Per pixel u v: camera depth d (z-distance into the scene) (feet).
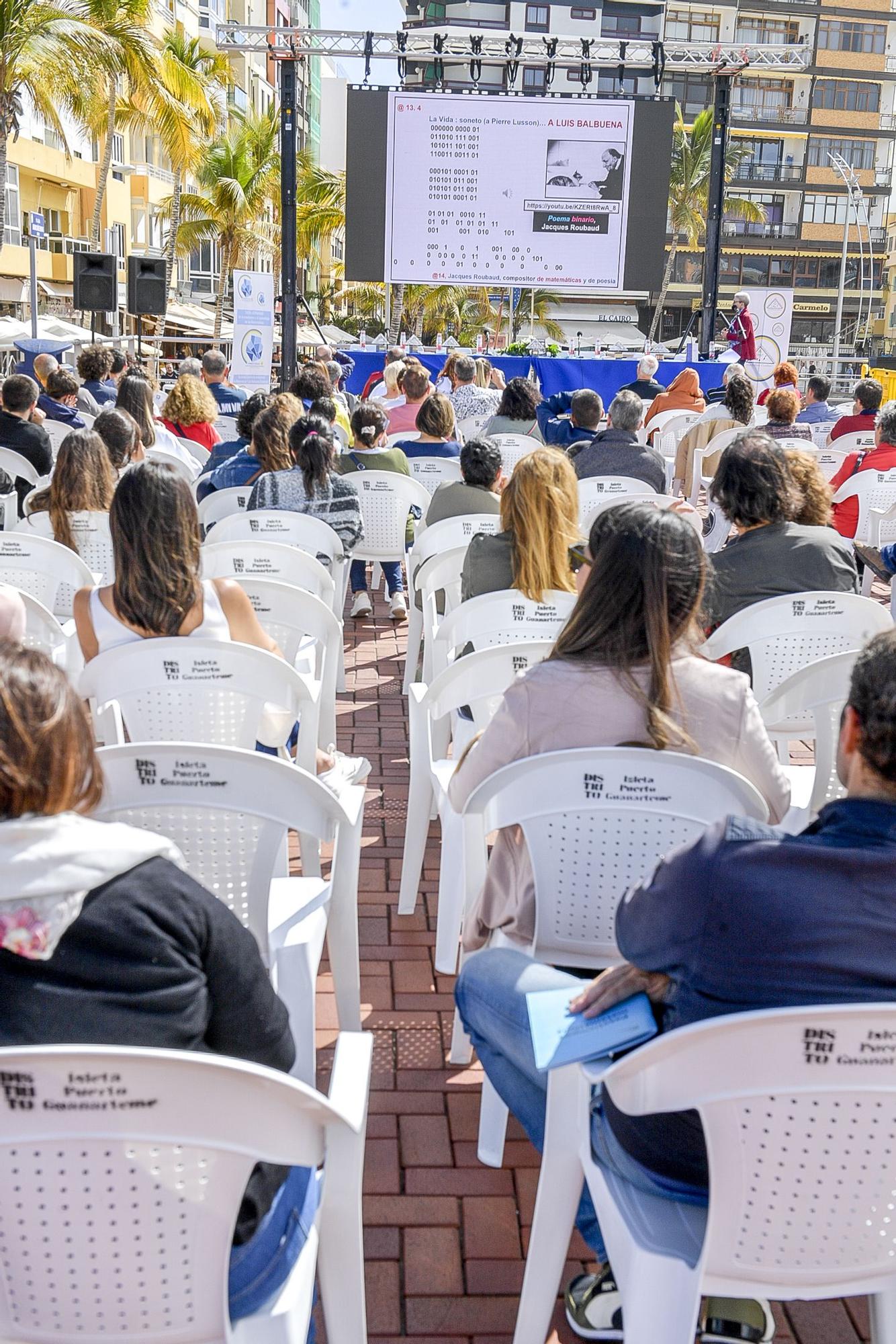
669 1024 5.27
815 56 194.39
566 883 7.10
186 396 28.78
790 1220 4.82
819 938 4.74
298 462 17.54
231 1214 4.48
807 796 10.51
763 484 11.94
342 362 50.75
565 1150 5.98
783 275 205.05
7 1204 4.32
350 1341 5.30
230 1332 4.69
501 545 11.98
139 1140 4.23
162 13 115.03
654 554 6.72
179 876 4.63
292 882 8.55
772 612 11.75
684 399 38.96
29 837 4.23
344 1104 5.00
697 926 4.86
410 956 10.97
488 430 28.48
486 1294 7.08
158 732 9.46
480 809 6.94
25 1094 4.10
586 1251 7.50
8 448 23.21
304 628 12.94
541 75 155.02
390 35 48.03
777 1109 4.64
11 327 63.87
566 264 50.52
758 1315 6.35
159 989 4.45
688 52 50.24
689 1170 5.34
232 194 116.16
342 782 9.65
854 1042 4.48
